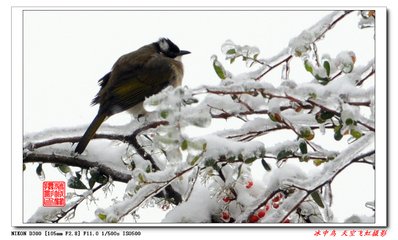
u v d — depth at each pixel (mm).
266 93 4312
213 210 5234
